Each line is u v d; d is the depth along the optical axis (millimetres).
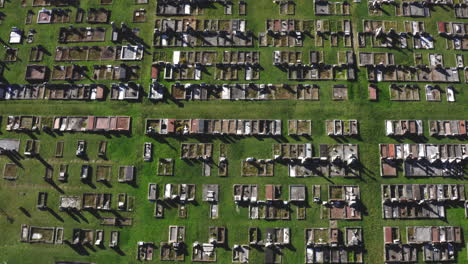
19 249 42312
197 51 47688
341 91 45938
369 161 43781
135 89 46250
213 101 45906
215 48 47781
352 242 41375
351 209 42531
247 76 46688
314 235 42062
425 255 41469
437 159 43281
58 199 43375
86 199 43344
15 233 42625
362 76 46406
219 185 43469
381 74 46406
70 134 45188
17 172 44125
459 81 46344
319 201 42781
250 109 45562
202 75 46844
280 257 41656
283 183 43375
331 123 44938
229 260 41781
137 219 42750
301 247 41844
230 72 46875
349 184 43281
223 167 43969
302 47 47594
